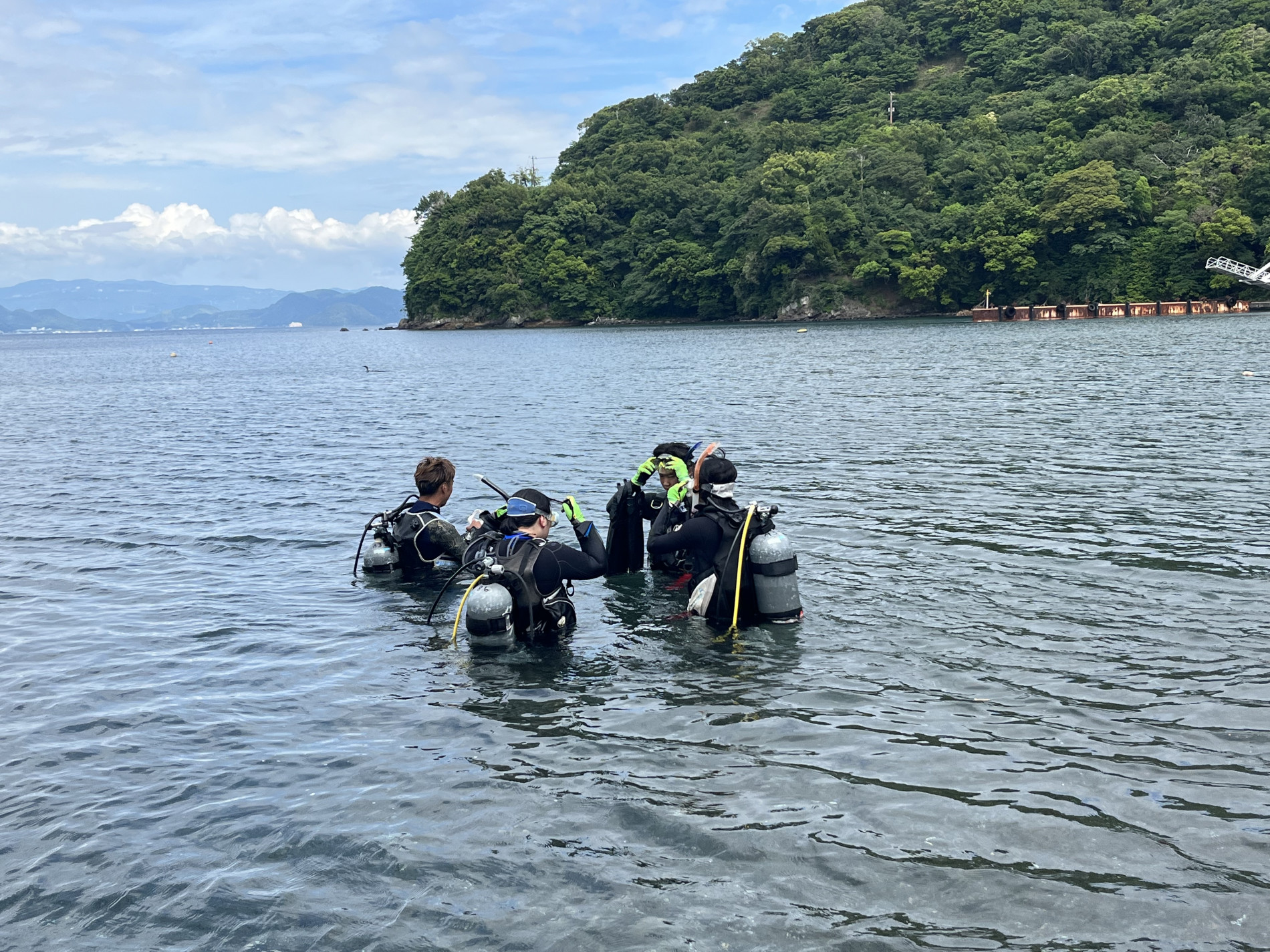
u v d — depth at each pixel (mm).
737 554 6148
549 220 127438
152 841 3623
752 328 92125
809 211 104312
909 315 101938
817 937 2898
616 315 124125
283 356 72875
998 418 17094
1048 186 93875
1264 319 64188
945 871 3244
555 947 2893
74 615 6746
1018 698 4781
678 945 2883
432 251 138375
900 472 11703
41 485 12930
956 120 125938
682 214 118812
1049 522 8719
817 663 5414
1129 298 88625
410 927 3025
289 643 6039
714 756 4230
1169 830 3473
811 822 3607
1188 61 104312
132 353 99438
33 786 4113
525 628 6000
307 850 3521
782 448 14109
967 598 6535
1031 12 145375
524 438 16219
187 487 12414
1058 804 3689
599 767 4148
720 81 163000
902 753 4191
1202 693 4750
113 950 2949
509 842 3521
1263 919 2924
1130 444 13375
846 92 147375
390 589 7312
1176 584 6652
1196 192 87688
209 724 4777
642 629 6199
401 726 4688
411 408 23422
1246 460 11688
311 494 11570
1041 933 2891
